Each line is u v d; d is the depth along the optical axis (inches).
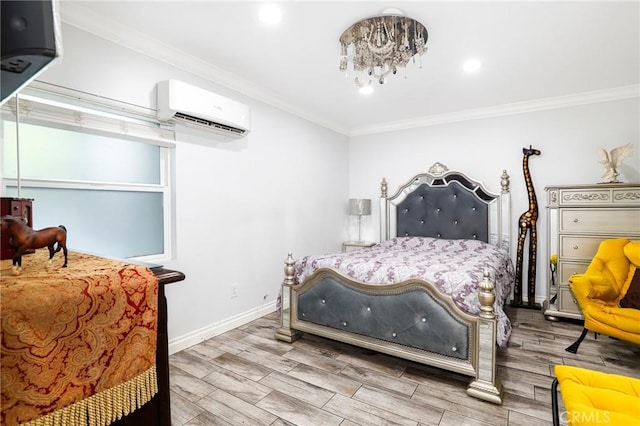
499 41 91.5
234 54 99.9
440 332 80.7
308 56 101.1
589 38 90.0
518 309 140.9
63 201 81.7
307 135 159.0
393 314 87.9
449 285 81.7
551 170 141.9
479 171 156.2
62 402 32.9
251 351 100.5
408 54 86.4
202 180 108.5
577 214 121.3
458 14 78.3
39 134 77.2
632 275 100.7
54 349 32.5
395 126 176.9
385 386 80.3
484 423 66.1
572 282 99.3
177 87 92.2
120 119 87.0
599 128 133.0
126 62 88.4
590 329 93.7
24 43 19.8
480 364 75.5
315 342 107.5
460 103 146.0
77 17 77.6
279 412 70.6
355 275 96.3
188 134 104.0
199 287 107.7
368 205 177.8
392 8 75.7
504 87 126.6
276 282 140.2
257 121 129.8
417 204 168.7
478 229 153.0
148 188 98.0
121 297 37.6
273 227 138.3
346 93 133.2
